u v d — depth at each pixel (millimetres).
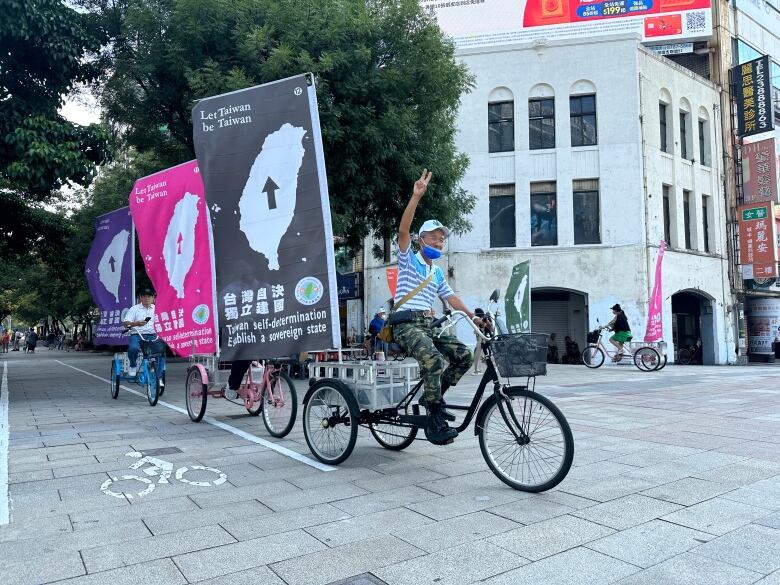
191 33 10453
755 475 4457
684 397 9125
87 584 2723
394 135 10992
